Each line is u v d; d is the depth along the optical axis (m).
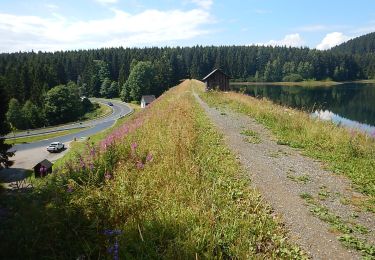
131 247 5.98
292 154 13.56
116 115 104.38
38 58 157.00
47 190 7.30
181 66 151.12
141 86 127.50
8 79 108.81
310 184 10.21
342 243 6.84
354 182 10.54
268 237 6.90
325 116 21.73
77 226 6.09
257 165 11.75
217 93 39.75
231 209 7.80
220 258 5.83
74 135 76.62
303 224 7.59
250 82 177.62
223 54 180.88
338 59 183.62
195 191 8.04
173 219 6.73
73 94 113.19
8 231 5.69
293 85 153.12
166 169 9.62
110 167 9.52
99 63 165.38
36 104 107.81
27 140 72.62
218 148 13.33
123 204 7.01
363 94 96.38
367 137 15.41
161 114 20.22
